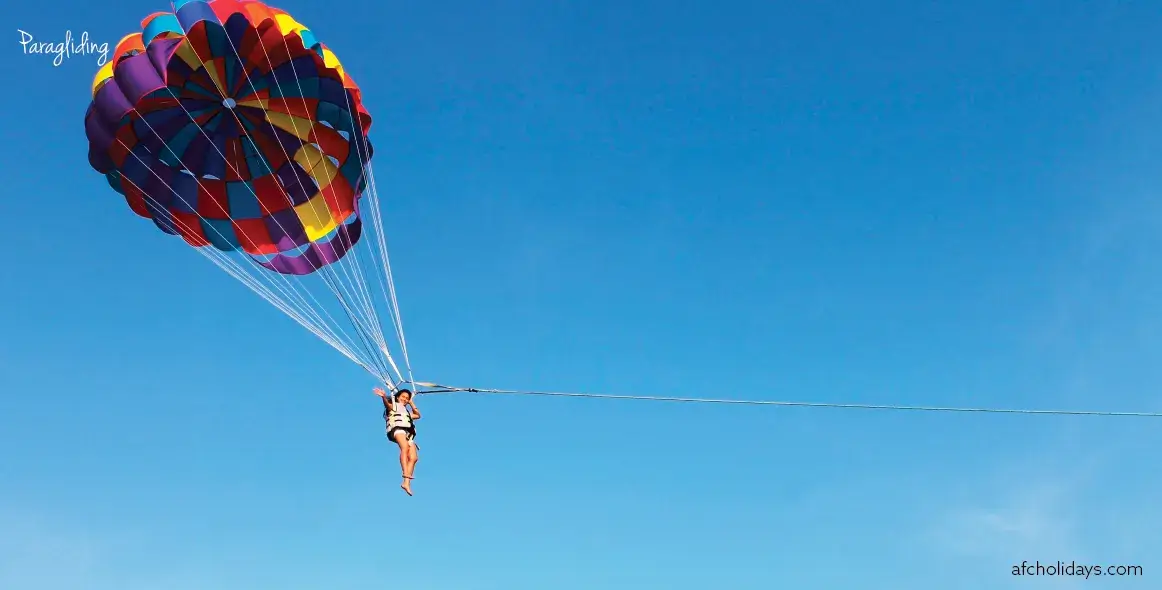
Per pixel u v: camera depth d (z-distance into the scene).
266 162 21.09
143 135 19.78
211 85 19.70
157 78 18.78
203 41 18.89
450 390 18.86
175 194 20.72
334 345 19.27
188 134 20.39
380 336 19.25
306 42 19.48
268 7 19.39
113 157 19.70
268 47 19.14
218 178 21.06
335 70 19.72
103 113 19.14
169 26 19.23
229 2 19.09
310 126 20.52
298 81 19.64
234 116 20.45
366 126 20.22
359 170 20.88
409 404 18.80
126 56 19.23
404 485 17.78
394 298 19.44
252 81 19.70
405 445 18.09
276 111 20.41
